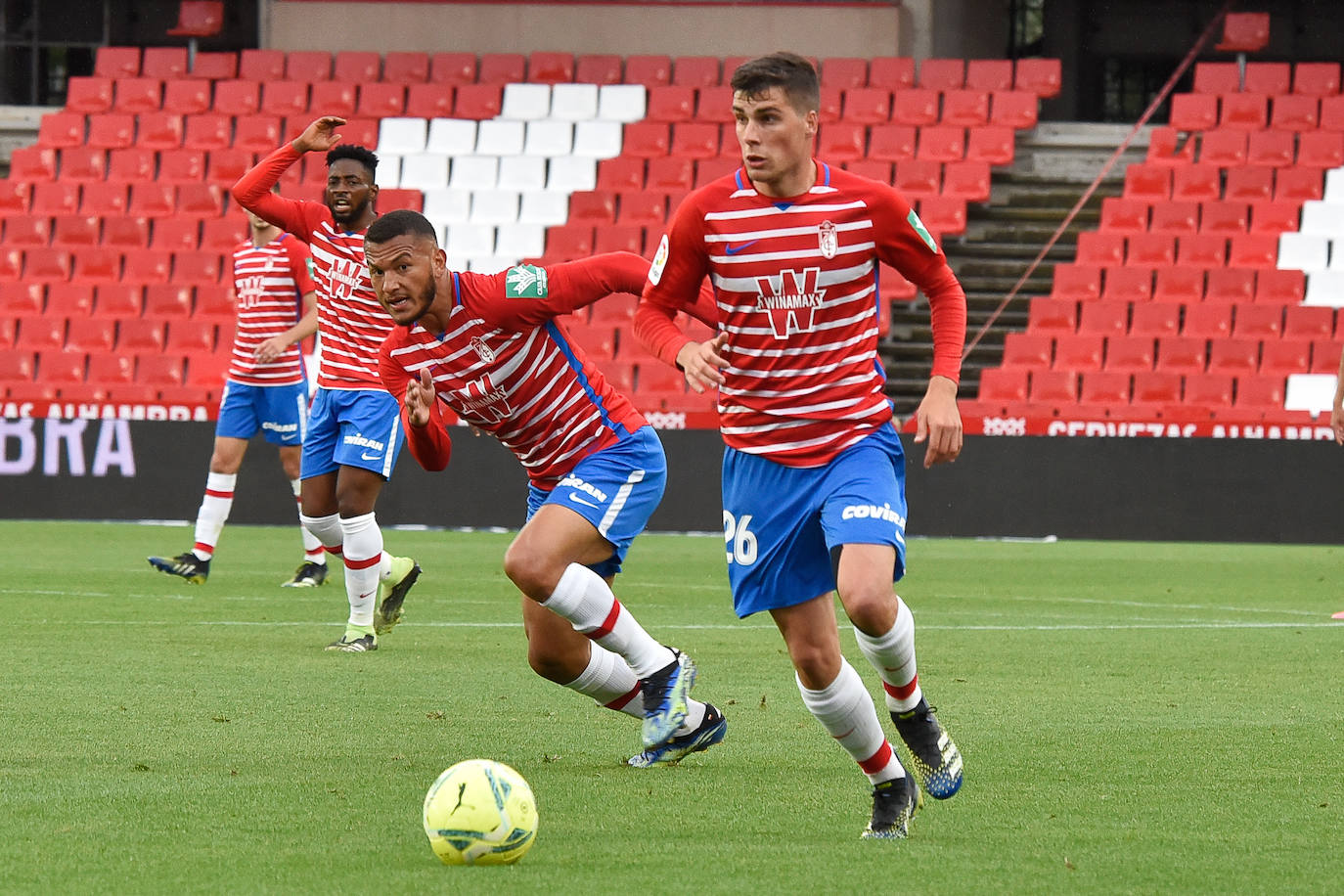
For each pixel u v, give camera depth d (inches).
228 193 3029.0
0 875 529.3
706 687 977.5
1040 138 3083.2
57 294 2832.2
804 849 574.6
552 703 903.1
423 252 709.9
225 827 601.6
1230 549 2167.8
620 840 587.2
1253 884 527.8
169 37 3772.1
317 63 3304.6
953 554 2068.2
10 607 1354.6
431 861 551.2
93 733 797.9
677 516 2313.0
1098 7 3713.1
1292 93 3161.9
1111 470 2263.8
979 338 2802.7
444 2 3331.7
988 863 554.9
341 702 898.1
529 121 3137.3
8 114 3235.7
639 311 645.3
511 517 2337.6
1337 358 2598.4
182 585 1562.5
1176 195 2923.2
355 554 1119.0
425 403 694.5
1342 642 1216.8
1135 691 971.3
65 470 2354.8
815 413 614.5
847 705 596.7
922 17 3299.7
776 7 3289.9
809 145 611.5
